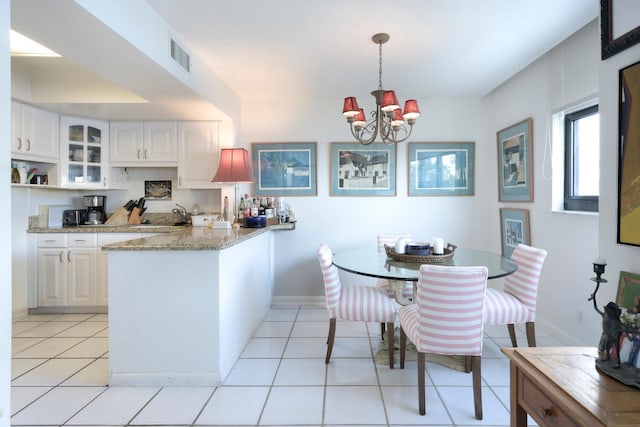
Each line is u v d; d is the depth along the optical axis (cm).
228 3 199
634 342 92
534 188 298
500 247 358
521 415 110
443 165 382
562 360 106
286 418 180
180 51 241
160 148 365
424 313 181
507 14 211
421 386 184
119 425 175
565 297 262
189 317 213
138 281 213
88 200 384
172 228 343
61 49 194
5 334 128
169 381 214
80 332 300
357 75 310
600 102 138
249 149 386
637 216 120
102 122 365
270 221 358
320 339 286
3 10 125
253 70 299
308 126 384
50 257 345
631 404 83
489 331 295
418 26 225
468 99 379
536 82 294
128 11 184
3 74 125
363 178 384
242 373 228
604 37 134
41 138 326
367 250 299
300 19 216
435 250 247
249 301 284
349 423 176
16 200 334
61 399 198
